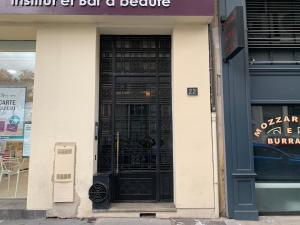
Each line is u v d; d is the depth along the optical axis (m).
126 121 6.59
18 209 5.86
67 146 5.93
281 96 6.25
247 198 5.90
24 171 6.54
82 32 6.19
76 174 5.92
